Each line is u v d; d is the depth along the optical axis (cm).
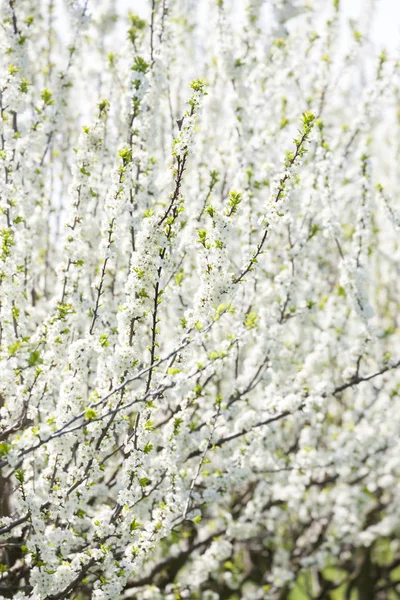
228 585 771
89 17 579
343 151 697
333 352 621
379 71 639
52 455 408
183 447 508
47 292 645
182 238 527
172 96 709
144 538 404
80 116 690
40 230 596
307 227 577
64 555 410
